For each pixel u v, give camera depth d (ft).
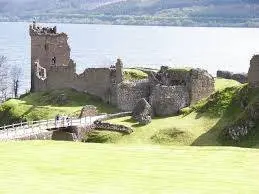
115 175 345.31
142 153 412.98
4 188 311.47
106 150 422.00
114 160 387.34
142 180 334.24
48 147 430.61
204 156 404.98
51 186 317.01
